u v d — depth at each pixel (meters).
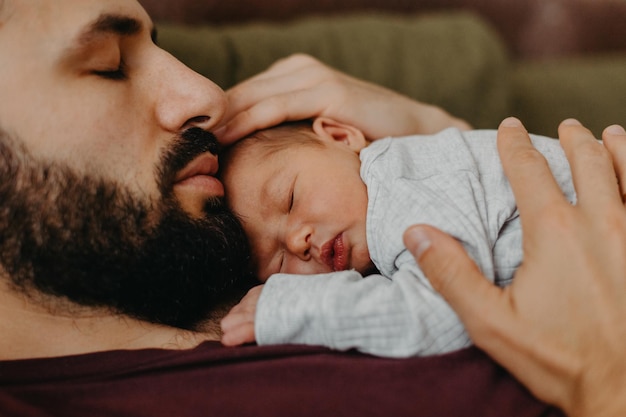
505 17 1.90
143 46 0.79
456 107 1.49
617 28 1.91
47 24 0.67
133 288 0.75
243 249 0.85
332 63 1.46
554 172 0.84
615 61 1.82
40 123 0.68
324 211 0.90
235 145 1.01
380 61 1.49
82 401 0.63
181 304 0.79
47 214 0.70
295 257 0.92
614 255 0.65
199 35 1.33
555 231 0.66
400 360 0.66
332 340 0.70
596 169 0.72
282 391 0.63
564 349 0.61
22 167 0.69
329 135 1.02
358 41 1.51
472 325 0.65
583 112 1.63
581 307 0.62
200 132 0.81
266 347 0.69
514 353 0.63
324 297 0.71
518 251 0.75
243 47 1.37
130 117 0.74
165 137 0.78
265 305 0.73
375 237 0.84
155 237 0.75
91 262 0.72
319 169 0.92
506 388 0.64
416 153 0.93
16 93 0.67
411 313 0.69
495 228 0.78
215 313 0.86
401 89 1.48
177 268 0.76
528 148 0.76
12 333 0.74
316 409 0.62
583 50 1.92
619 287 0.63
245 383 0.64
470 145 0.92
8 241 0.71
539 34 1.92
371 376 0.64
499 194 0.81
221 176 0.97
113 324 0.78
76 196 0.70
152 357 0.68
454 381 0.64
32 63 0.67
